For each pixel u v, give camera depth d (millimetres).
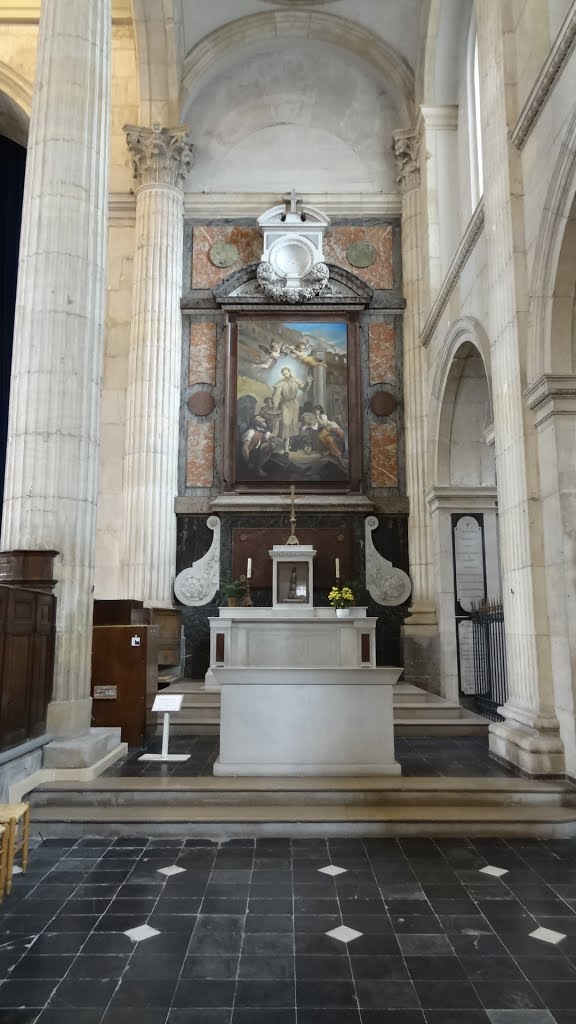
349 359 12914
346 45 13250
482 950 3566
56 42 7406
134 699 7719
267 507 12344
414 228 12898
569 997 3137
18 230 14133
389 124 13727
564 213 6023
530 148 6879
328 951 3561
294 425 12711
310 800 5828
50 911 4031
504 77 7375
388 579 12273
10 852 4238
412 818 5461
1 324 13734
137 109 13508
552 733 6211
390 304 13172
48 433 6727
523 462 6707
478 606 11086
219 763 6277
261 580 12250
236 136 13758
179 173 12984
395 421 12906
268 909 4066
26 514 6609
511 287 7055
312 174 13648
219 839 5371
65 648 6547
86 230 7191
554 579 6301
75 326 6969
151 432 12086
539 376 6391
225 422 12672
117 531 12367
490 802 5812
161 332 12391
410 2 12539
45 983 3252
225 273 13297
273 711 6320
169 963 3441
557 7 6699
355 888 4379
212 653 10344
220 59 13391
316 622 10102
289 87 13766
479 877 4562
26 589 5883
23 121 13562
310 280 12883
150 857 4949
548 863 4820
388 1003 3096
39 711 6219
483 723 8648
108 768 6613
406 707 9320
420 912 4023
